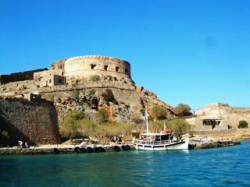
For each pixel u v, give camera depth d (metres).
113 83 113.94
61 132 82.38
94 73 123.06
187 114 124.12
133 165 48.03
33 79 125.56
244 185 32.44
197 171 41.59
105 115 98.81
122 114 104.12
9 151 60.41
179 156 61.34
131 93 116.25
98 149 70.75
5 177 37.50
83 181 35.19
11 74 125.81
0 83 121.94
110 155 63.69
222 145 86.75
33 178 36.88
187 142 76.38
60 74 126.06
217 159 55.25
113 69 126.06
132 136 91.44
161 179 36.09
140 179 36.22
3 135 63.69
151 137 77.50
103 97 108.06
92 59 124.25
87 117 96.88
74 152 67.06
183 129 104.50
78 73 124.12
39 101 74.69
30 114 71.06
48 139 74.81
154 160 54.56
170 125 102.31
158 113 110.50
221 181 34.53
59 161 52.91
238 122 130.50
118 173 40.41
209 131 112.94
